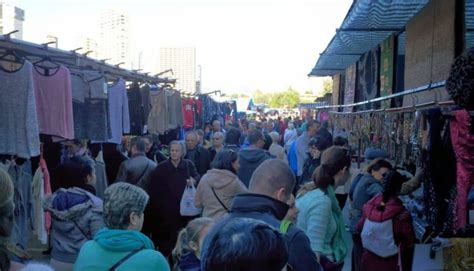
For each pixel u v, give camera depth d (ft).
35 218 17.46
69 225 13.85
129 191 9.91
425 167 9.49
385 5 20.70
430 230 11.02
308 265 8.87
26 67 14.88
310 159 22.80
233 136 29.37
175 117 35.24
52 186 17.61
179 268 12.48
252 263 4.91
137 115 27.66
